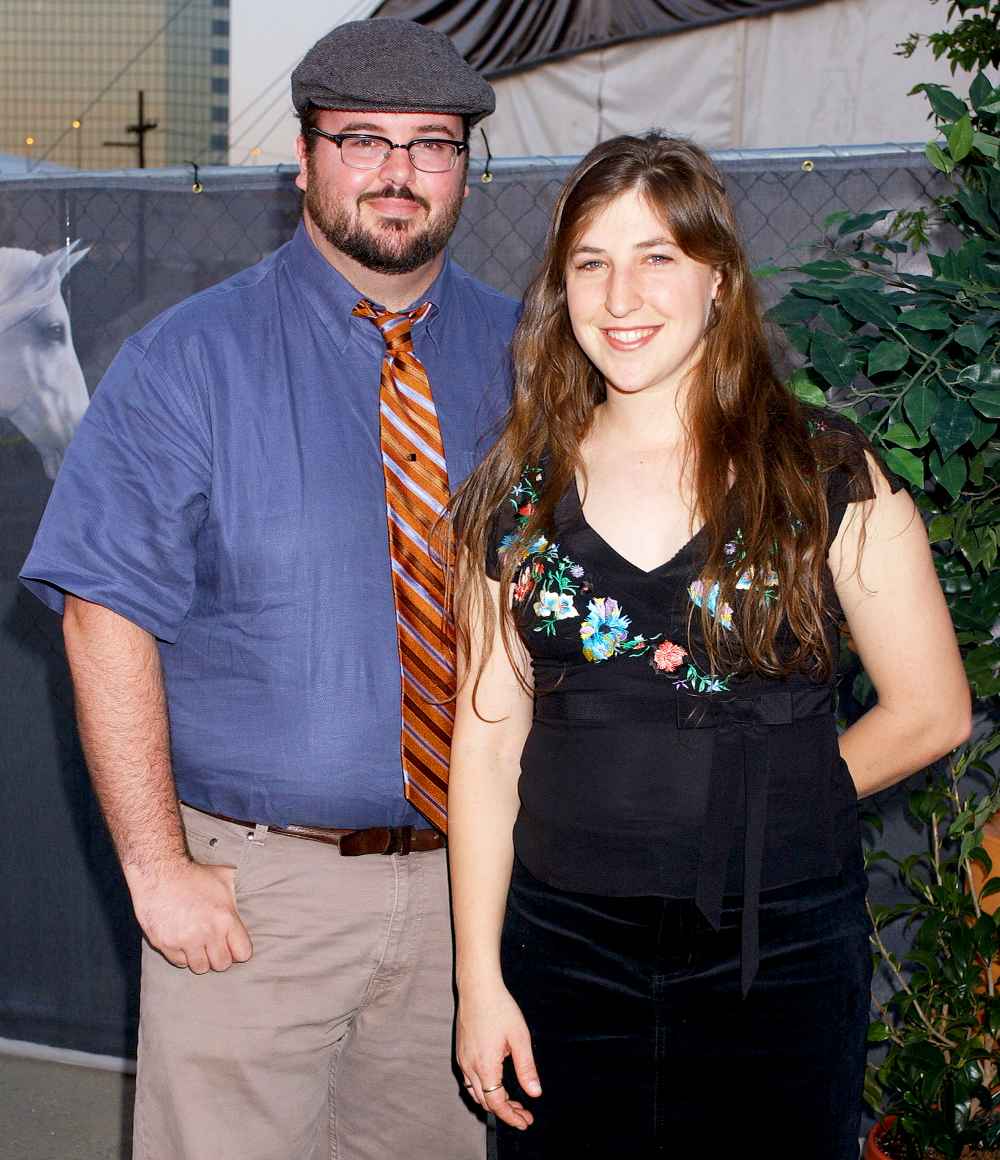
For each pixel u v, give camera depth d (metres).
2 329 3.09
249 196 3.03
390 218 1.92
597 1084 1.68
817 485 1.60
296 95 1.94
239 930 1.91
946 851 2.83
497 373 2.09
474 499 1.76
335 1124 2.21
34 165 4.05
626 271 1.63
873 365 1.96
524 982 1.71
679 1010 1.62
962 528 2.19
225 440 1.92
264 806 1.94
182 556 1.92
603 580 1.63
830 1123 1.65
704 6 4.83
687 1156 1.67
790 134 4.82
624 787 1.61
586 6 4.98
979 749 2.35
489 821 1.77
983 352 2.08
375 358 2.00
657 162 1.64
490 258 2.96
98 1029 3.29
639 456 1.69
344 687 1.93
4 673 3.20
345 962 1.99
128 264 3.07
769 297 2.79
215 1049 1.96
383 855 1.98
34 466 3.14
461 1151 2.17
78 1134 3.03
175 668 1.99
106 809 1.90
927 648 1.66
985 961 2.45
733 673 1.59
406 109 1.88
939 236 2.71
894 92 4.67
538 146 5.19
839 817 1.64
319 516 1.93
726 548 1.59
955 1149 2.28
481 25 5.14
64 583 1.87
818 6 4.71
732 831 1.59
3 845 3.26
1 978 3.31
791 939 1.60
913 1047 2.34
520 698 1.77
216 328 1.94
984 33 2.82
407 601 1.94
